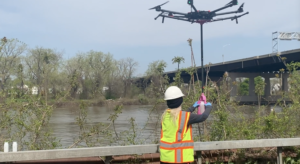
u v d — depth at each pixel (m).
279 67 48.22
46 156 4.05
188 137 3.52
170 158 3.45
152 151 4.39
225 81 7.42
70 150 4.11
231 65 50.75
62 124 13.99
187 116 3.50
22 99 6.41
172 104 3.56
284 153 5.70
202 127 6.59
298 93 7.16
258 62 44.38
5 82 7.11
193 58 7.07
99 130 6.26
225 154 5.46
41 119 6.09
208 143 4.60
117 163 4.90
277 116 6.63
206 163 5.20
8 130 6.06
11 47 7.41
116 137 6.41
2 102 6.20
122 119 16.78
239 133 6.18
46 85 7.03
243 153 5.52
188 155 3.48
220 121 6.06
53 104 6.60
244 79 61.78
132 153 4.32
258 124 6.48
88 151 4.17
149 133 6.90
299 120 6.85
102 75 50.97
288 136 6.44
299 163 5.46
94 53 52.22
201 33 10.62
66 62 46.25
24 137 6.52
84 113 6.69
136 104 28.86
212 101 6.59
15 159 3.97
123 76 52.00
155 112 7.54
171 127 3.50
